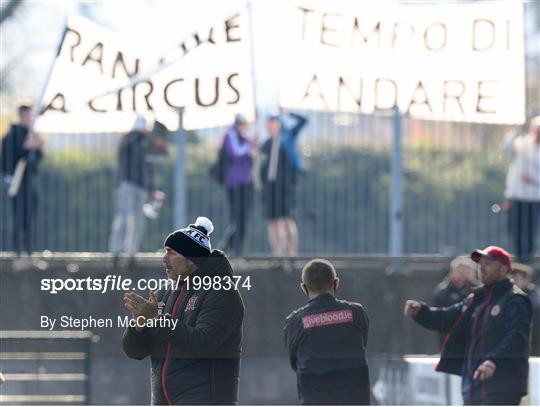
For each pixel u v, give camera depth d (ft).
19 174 138.41
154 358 89.51
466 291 114.93
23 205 138.10
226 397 88.94
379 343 119.44
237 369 89.51
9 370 117.39
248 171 141.49
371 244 144.87
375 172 145.07
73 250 141.18
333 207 144.97
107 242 141.69
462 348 100.73
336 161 145.07
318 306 94.32
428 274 123.34
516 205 143.23
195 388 88.53
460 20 108.06
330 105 108.78
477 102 108.06
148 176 140.77
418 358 118.42
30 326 115.65
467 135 147.64
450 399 115.75
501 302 98.63
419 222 146.41
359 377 93.91
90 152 142.92
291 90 108.78
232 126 141.49
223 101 109.40
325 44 108.58
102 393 124.06
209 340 87.71
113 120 111.86
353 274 121.60
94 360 123.95
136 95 109.40
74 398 119.96
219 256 90.63
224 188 142.10
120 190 140.26
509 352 97.55
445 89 108.06
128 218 140.56
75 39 109.60
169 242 90.43
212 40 109.09
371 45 108.27
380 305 121.39
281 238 142.20
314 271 94.68
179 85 109.60
